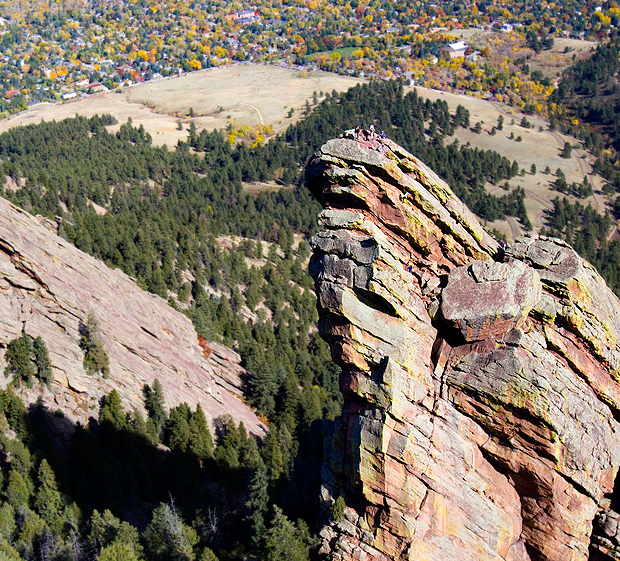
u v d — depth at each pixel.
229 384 122.56
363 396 47.19
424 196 48.88
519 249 49.84
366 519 48.69
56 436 83.88
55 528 67.94
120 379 96.31
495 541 47.84
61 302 95.56
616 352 49.94
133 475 82.06
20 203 184.75
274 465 87.06
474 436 48.19
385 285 46.38
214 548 63.59
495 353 46.75
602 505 49.28
